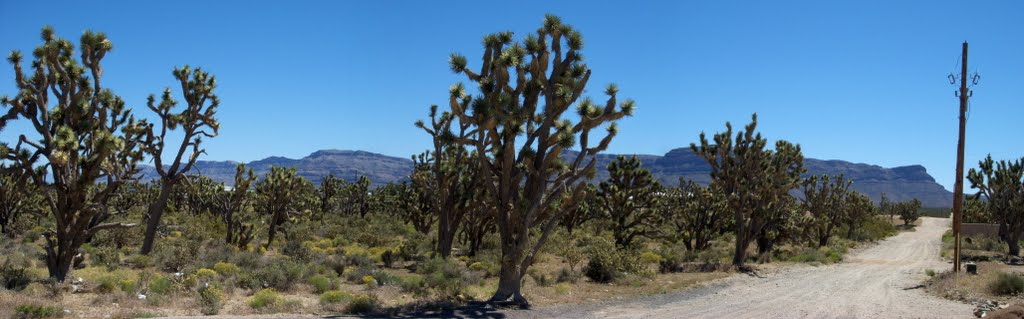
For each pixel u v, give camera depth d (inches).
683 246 1423.5
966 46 775.7
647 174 1205.7
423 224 1481.3
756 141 1019.3
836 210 1779.0
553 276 765.3
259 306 493.0
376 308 501.0
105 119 596.7
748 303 593.6
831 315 518.6
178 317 420.5
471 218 1077.1
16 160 542.9
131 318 414.6
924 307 569.3
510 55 516.7
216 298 492.4
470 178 969.5
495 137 551.2
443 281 664.4
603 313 513.0
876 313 530.9
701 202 1305.4
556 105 538.0
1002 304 556.1
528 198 550.0
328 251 1115.9
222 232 1230.3
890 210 3794.3
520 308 526.9
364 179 2406.5
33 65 568.1
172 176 927.0
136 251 938.1
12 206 1190.9
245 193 1130.0
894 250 1635.1
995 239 1800.0
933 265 1114.1
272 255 1024.2
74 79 574.9
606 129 555.2
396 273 826.8
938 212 5403.5
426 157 1309.1
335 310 489.1
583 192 549.3
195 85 941.2
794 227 1317.7
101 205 601.3
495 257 972.6
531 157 542.3
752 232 1035.9
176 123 927.7
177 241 1007.0
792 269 997.2
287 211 1274.6
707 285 751.1
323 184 2367.1
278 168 1234.0
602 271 762.2
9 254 772.6
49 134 563.8
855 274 928.9
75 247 572.7
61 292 506.9
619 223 1206.9
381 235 1496.1
